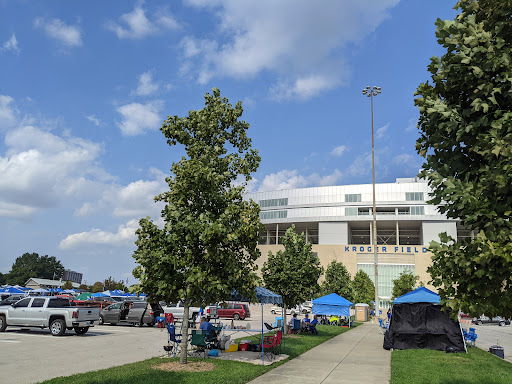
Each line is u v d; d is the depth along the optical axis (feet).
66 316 62.95
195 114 44.32
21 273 497.46
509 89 16.76
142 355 46.65
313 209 307.37
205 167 40.83
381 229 316.40
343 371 39.42
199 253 39.17
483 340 92.58
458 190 16.49
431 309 60.44
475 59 17.02
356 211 295.89
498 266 15.40
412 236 317.42
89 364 39.14
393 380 34.68
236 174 46.21
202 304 39.29
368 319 150.92
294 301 74.54
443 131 19.16
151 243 37.76
